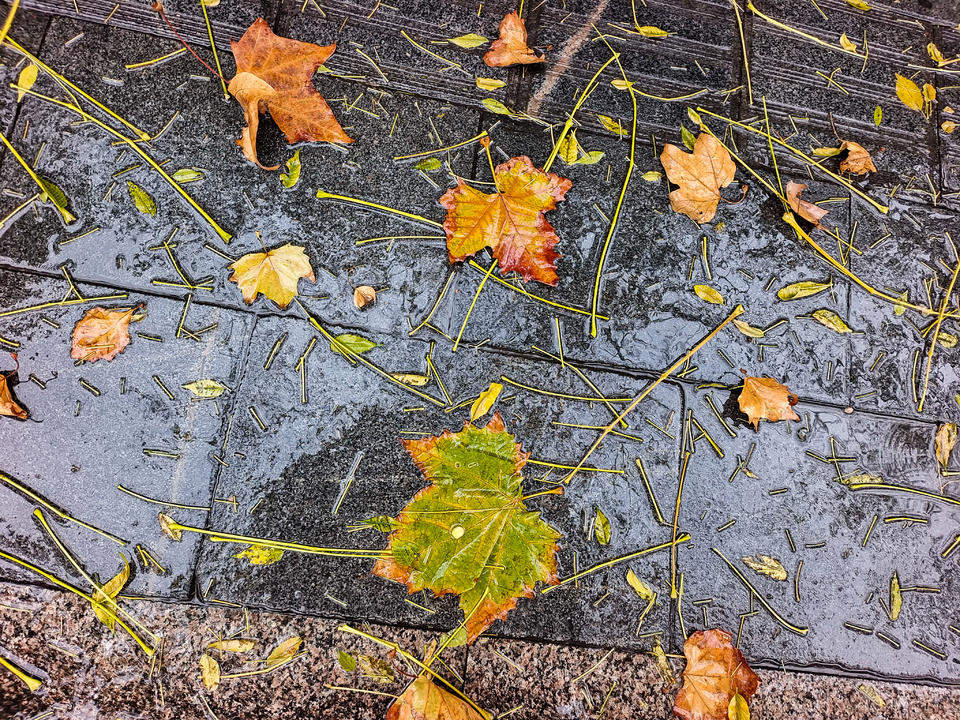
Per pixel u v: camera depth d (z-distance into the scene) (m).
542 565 0.71
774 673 0.73
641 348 0.76
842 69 0.83
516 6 0.81
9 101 0.74
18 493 0.70
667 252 0.78
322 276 0.74
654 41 0.82
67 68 0.75
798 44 0.83
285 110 0.74
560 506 0.73
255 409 0.72
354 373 0.73
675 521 0.74
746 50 0.83
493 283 0.75
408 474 0.72
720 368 0.77
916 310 0.79
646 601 0.73
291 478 0.72
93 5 0.76
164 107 0.75
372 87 0.78
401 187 0.76
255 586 0.70
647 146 0.79
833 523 0.76
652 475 0.74
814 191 0.81
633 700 0.71
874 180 0.81
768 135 0.81
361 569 0.71
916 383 0.78
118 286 0.73
